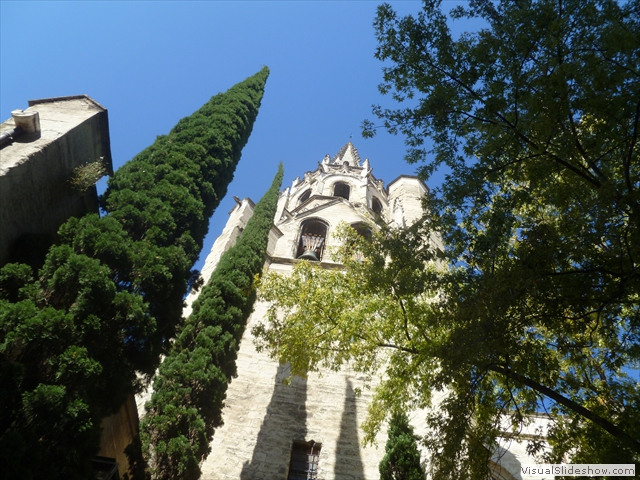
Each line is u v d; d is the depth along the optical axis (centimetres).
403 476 1480
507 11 1102
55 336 895
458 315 1023
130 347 1084
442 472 1047
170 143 1675
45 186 1206
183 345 1622
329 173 5053
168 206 1391
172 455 1241
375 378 2273
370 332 1328
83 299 982
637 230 899
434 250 1133
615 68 954
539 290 1015
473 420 1298
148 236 1280
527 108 1013
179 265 1260
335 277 1461
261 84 2448
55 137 1244
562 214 1138
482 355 957
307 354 1371
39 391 832
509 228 1118
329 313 1381
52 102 1409
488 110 1059
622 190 977
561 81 966
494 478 1686
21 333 862
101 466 1065
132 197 1347
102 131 1447
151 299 1179
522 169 1127
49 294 1005
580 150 1020
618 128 1004
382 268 1165
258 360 2345
